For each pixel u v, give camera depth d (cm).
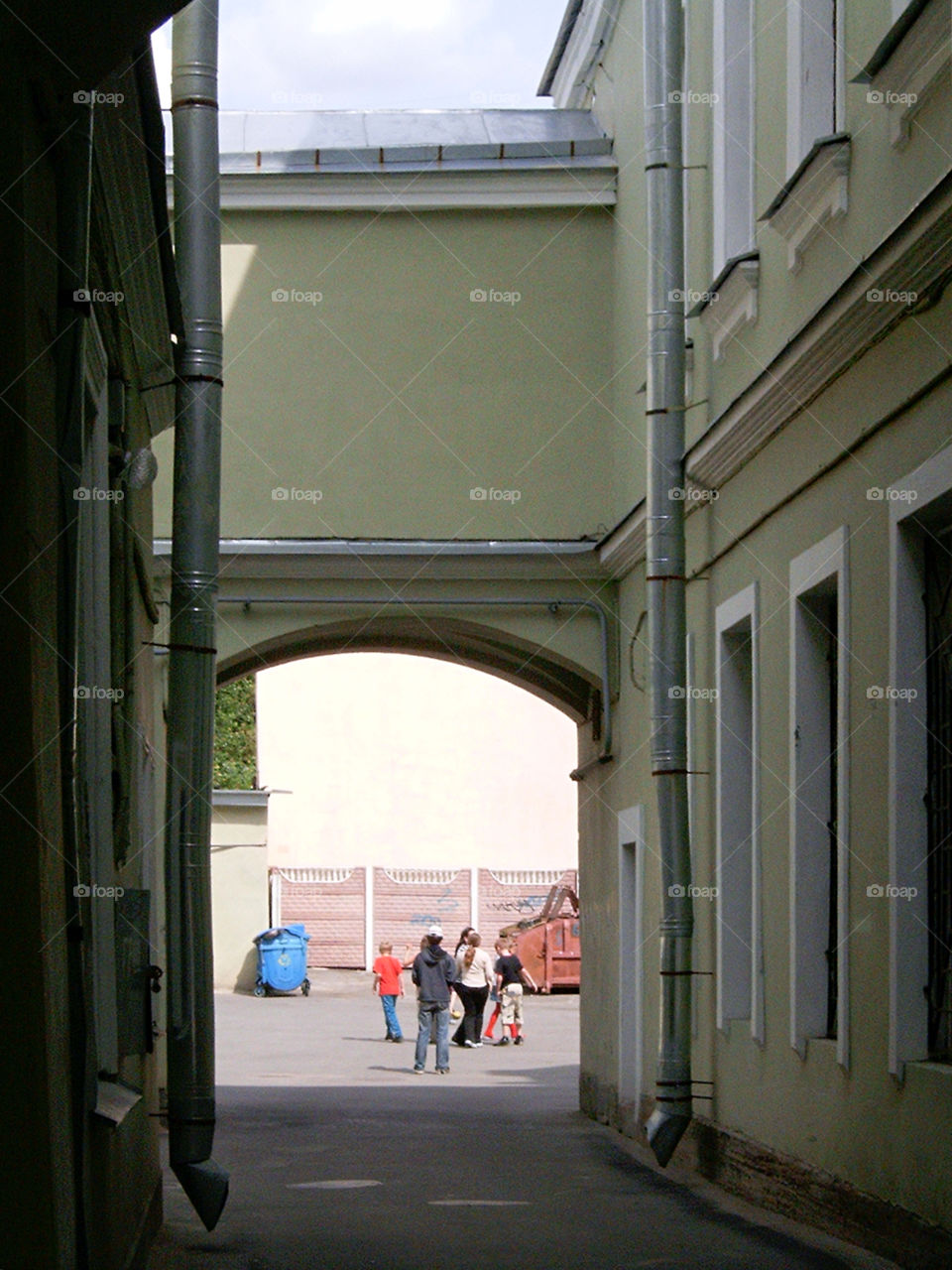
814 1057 1173
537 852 4909
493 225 1956
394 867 4866
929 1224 926
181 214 1109
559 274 1953
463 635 2030
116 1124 717
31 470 545
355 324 1941
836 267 1154
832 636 1240
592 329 1947
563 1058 2923
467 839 4891
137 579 1105
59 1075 588
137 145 789
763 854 1324
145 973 982
